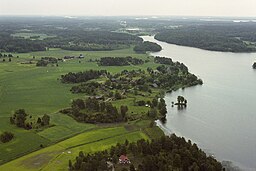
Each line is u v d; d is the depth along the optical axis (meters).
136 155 158.12
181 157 148.00
